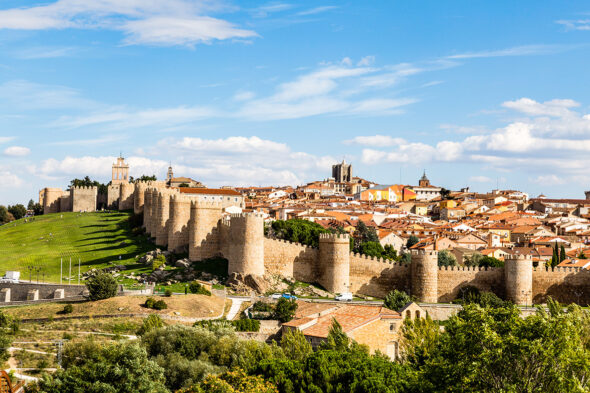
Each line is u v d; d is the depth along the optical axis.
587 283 156.12
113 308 118.12
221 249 158.38
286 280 152.88
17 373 87.12
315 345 97.00
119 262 163.88
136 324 111.56
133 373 81.12
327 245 154.38
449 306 139.50
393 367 78.06
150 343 95.62
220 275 149.88
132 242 185.25
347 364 75.44
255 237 147.25
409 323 99.88
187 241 164.12
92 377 78.75
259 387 69.44
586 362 65.44
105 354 87.06
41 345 97.56
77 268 163.75
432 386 69.31
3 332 97.12
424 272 153.62
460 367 67.94
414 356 89.06
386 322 101.31
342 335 89.81
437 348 78.81
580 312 113.25
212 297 132.62
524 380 66.31
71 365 85.31
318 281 156.25
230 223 149.12
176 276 148.38
